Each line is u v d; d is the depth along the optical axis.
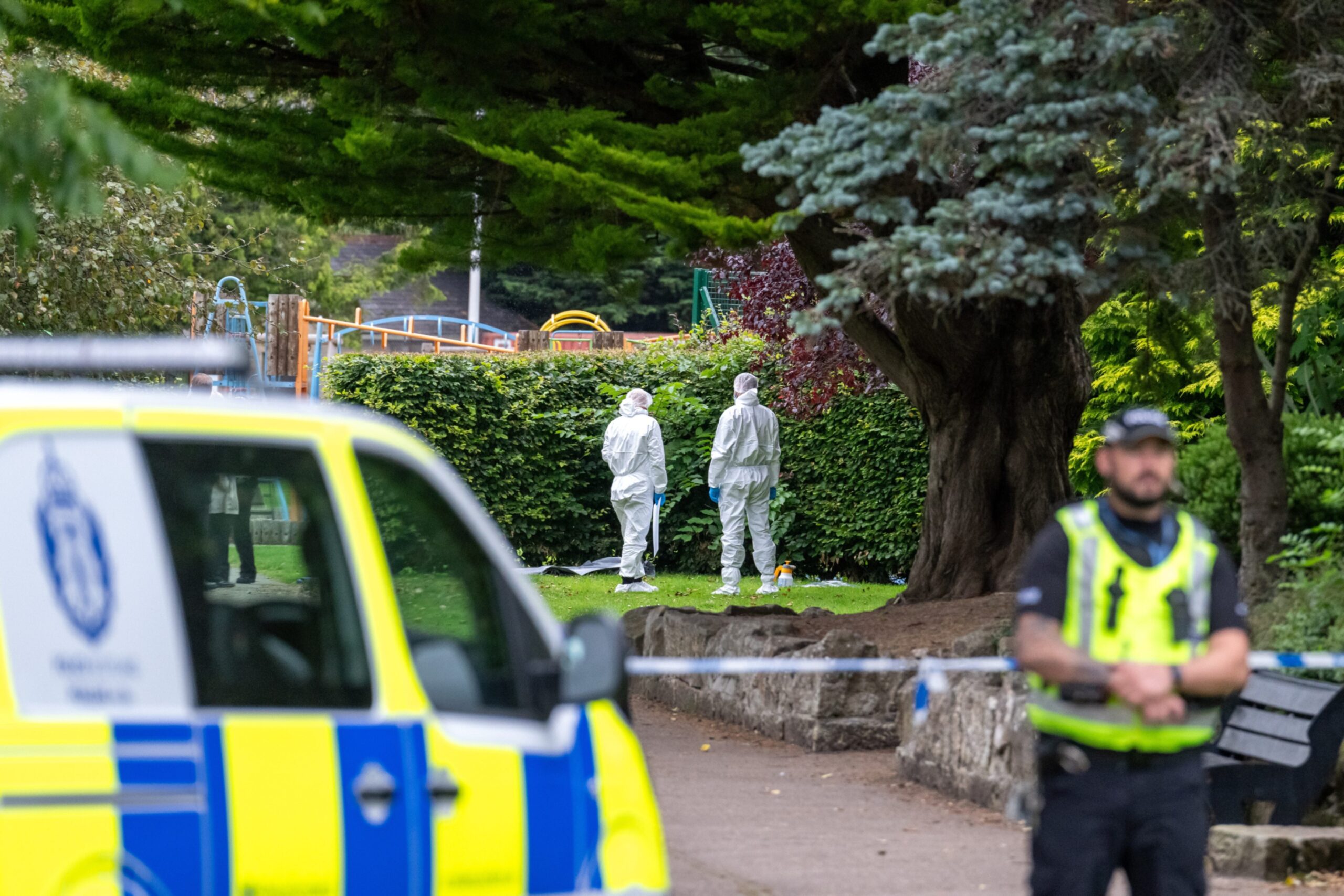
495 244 40.78
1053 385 46.81
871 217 27.81
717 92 36.19
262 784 11.59
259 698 12.12
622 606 61.66
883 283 28.61
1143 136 28.03
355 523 12.85
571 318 119.75
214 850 11.29
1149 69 28.41
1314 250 33.84
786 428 77.25
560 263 40.84
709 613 45.03
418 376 75.94
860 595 68.50
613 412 79.12
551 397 79.56
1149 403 43.03
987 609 43.00
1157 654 14.59
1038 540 15.12
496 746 12.75
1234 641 14.66
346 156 38.38
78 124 17.03
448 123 37.41
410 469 13.55
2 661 10.99
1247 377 33.16
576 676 12.87
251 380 13.24
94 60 38.38
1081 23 27.70
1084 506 15.12
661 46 39.69
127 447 11.88
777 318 65.94
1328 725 23.91
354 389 75.81
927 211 30.77
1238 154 30.48
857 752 34.50
